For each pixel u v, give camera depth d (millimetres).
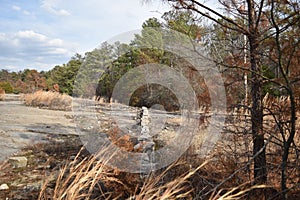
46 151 5445
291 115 2350
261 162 2648
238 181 2641
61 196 2146
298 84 2381
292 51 2316
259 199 2484
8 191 3500
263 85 2787
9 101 18875
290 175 2428
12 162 4609
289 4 2336
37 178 3916
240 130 3004
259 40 2633
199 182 2670
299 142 2639
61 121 9625
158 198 2170
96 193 2965
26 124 8758
